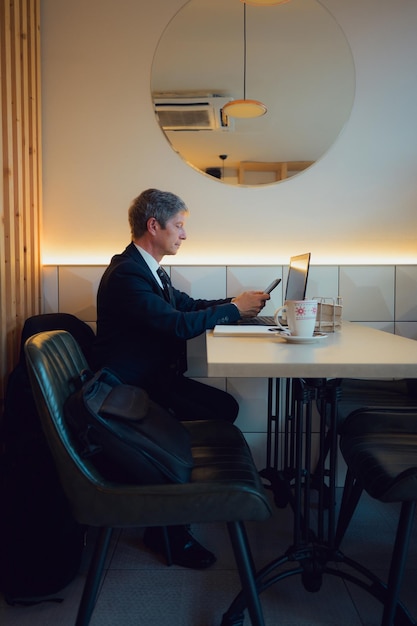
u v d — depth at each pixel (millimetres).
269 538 1751
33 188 2121
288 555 1347
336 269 2230
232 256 2285
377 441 1252
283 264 2240
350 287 2236
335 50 2180
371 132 2217
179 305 2006
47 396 945
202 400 1851
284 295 2223
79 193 2254
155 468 968
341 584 1483
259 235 2275
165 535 1572
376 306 2240
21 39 1962
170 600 1417
